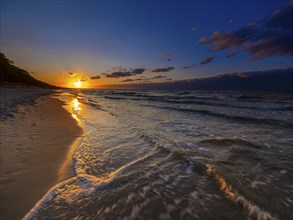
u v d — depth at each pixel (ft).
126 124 28.48
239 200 8.67
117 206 8.22
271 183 10.47
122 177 10.88
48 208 7.97
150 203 8.48
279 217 7.62
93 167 12.54
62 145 16.71
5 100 50.55
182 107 56.03
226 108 52.65
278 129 26.07
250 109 50.31
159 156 14.49
